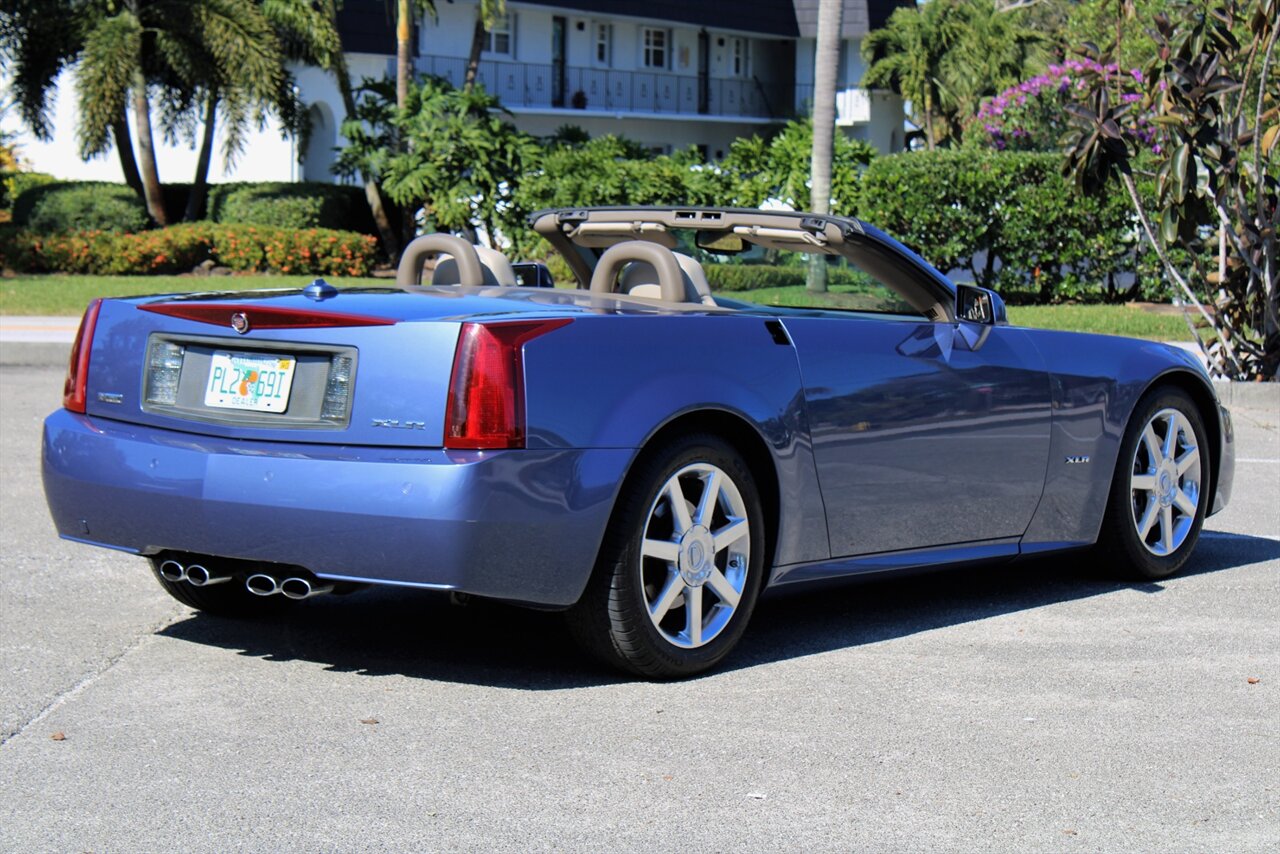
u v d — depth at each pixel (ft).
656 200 72.74
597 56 150.71
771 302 18.48
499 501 13.82
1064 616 18.58
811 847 11.33
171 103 94.73
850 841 11.46
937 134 154.40
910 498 17.38
